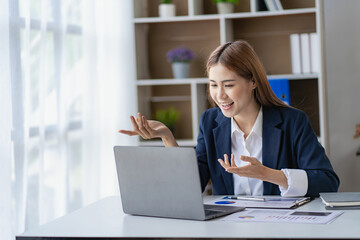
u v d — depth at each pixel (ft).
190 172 5.16
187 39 14.28
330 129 12.73
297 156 6.83
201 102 13.69
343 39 12.60
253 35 13.75
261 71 6.71
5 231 8.36
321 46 12.54
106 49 12.23
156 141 13.41
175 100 14.43
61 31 10.35
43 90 9.61
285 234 4.50
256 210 5.61
